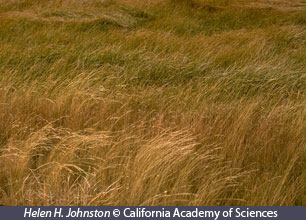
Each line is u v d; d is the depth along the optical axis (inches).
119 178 160.7
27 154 179.3
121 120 223.8
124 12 569.3
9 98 245.8
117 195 155.5
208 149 193.8
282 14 584.1
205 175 168.9
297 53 394.3
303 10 607.2
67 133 211.2
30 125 215.9
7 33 432.5
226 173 177.3
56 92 258.5
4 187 168.4
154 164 162.4
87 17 524.1
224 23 562.6
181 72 317.1
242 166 187.6
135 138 199.9
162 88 284.5
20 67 320.2
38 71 313.6
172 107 247.6
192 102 251.8
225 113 232.7
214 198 157.6
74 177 175.0
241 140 193.9
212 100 263.7
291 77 303.6
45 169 174.9
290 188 162.7
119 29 491.5
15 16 494.3
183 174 163.5
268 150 193.0
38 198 157.2
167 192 159.6
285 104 255.3
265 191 159.2
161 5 619.8
